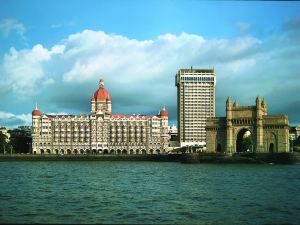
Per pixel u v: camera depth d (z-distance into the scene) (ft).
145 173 474.08
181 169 553.23
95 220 192.54
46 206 226.58
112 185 334.03
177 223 187.62
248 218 197.26
